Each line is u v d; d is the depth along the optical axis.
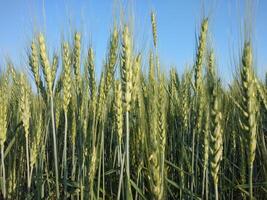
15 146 0.48
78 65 0.40
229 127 0.48
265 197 0.41
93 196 0.36
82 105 0.39
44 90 0.41
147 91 0.37
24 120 0.40
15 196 0.45
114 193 0.44
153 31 0.51
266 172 0.32
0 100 0.41
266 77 0.38
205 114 0.37
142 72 0.39
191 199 0.37
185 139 0.47
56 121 0.44
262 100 0.35
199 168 0.45
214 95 0.29
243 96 0.26
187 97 0.47
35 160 0.41
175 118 0.50
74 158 0.43
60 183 0.43
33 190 0.44
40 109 0.45
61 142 0.52
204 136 0.36
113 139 0.50
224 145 0.43
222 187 0.42
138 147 0.39
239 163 0.47
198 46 0.40
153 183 0.25
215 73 0.36
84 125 0.38
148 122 0.31
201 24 0.39
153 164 0.26
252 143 0.26
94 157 0.35
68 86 0.39
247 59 0.26
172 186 0.45
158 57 0.38
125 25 0.32
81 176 0.38
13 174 0.45
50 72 0.38
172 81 0.54
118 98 0.34
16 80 0.56
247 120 0.26
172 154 0.47
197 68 0.40
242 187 0.38
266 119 0.36
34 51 0.40
